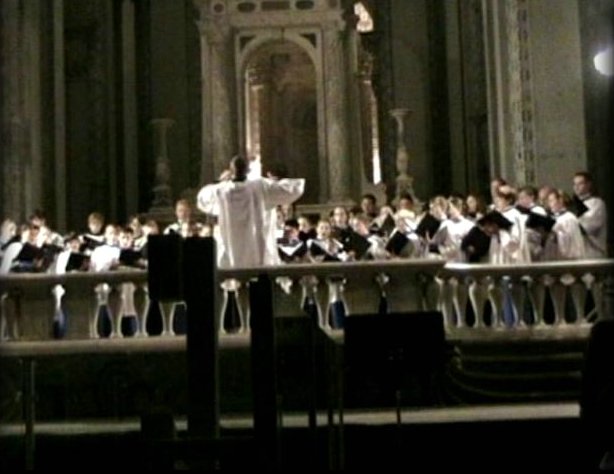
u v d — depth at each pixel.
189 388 10.22
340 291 16.62
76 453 14.57
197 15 32.94
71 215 29.02
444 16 32.53
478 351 16.41
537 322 17.00
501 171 24.11
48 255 18.14
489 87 25.30
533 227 17.73
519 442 14.05
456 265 16.91
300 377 13.78
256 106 29.98
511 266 16.91
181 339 15.99
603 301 16.91
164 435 9.97
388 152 33.19
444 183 32.75
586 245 17.61
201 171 29.83
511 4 23.03
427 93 33.34
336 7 28.73
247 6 28.77
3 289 16.39
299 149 30.12
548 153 22.41
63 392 15.91
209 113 28.66
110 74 31.11
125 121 32.19
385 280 16.62
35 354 15.72
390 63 33.44
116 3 32.47
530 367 16.20
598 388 8.15
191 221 20.84
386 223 20.66
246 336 15.89
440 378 16.12
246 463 9.10
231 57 28.81
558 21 22.52
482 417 14.38
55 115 26.38
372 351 12.31
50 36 26.38
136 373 15.97
